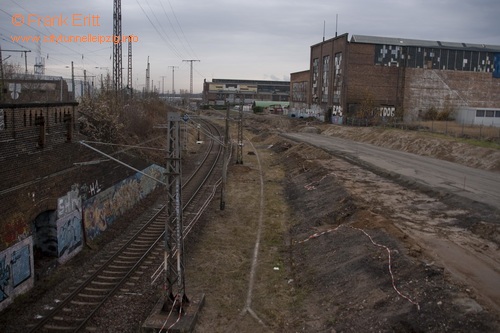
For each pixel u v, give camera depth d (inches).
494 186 1171.3
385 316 510.9
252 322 582.9
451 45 3117.6
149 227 962.7
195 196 1285.7
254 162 1993.1
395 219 868.6
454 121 2810.0
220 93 5753.0
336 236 813.2
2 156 583.8
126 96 2196.1
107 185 937.5
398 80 2967.5
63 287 651.5
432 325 466.6
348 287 622.2
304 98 3956.7
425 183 1191.6
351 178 1304.1
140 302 613.9
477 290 529.0
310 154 1877.5
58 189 725.9
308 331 549.0
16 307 584.4
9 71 1617.9
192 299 614.2
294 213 1119.0
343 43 2923.2
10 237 592.1
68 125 773.9
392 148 2082.9
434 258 631.2
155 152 1514.5
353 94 2950.3
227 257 804.0
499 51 3065.9
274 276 729.6
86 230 827.4
